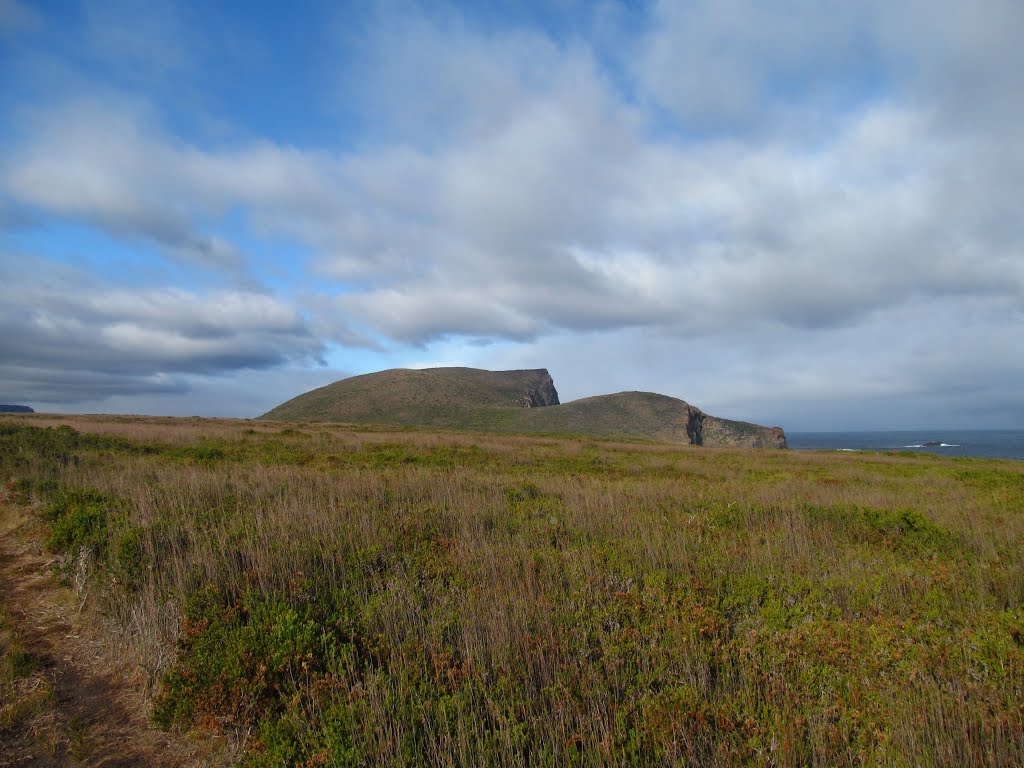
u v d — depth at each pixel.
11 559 7.97
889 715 3.78
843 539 9.22
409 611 5.44
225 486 11.12
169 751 4.09
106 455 16.42
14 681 4.82
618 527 9.20
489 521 9.48
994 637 4.84
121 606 5.88
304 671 4.49
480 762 3.44
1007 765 3.31
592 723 3.78
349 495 10.46
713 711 3.87
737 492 13.61
